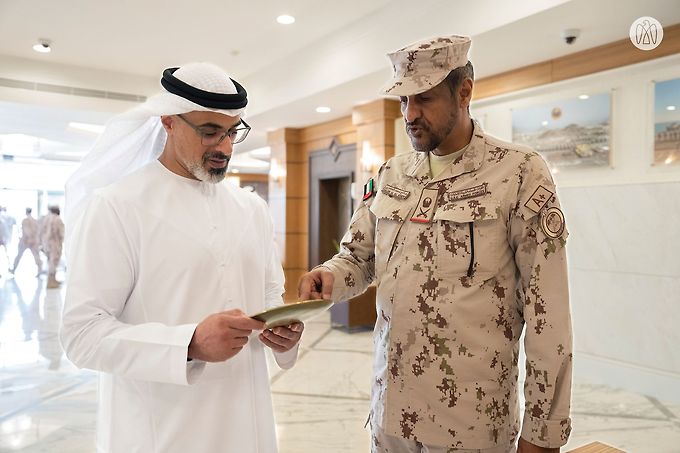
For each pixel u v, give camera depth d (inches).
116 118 58.2
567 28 169.9
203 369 52.9
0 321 298.7
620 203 180.7
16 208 692.1
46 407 157.2
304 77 282.4
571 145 195.8
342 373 193.6
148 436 54.2
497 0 170.2
